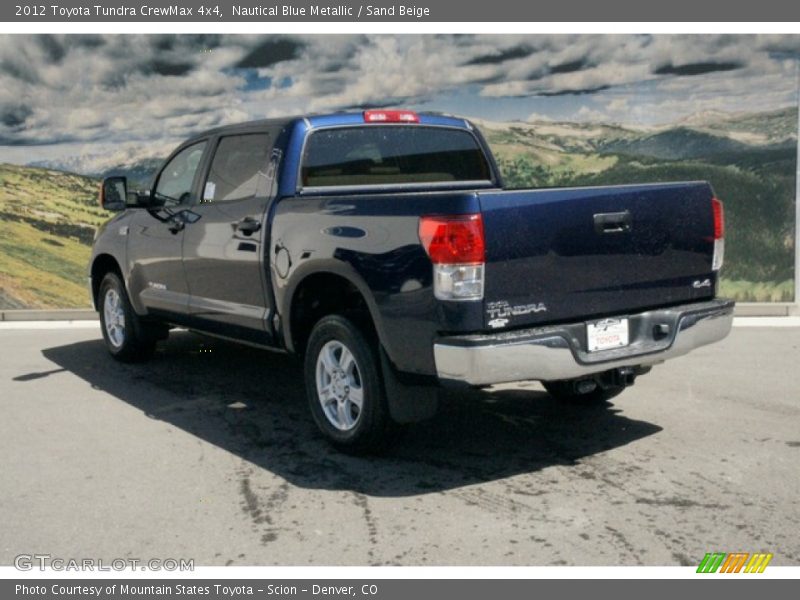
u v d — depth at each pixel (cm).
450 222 450
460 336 455
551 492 473
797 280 988
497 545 411
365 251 492
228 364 790
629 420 599
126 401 669
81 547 418
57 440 577
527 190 472
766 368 742
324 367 540
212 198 641
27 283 1050
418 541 418
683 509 446
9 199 1040
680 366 754
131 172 1035
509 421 602
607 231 494
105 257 793
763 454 524
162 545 419
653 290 518
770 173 984
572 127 1000
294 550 412
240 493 481
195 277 655
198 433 588
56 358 825
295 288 546
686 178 995
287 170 573
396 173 627
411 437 571
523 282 466
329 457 536
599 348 492
